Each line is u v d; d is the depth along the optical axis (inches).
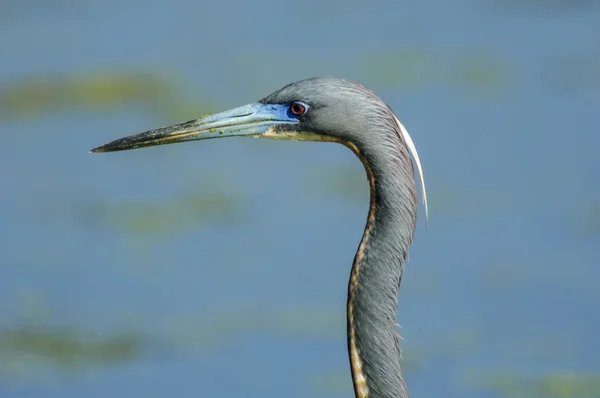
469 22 970.1
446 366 487.2
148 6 1026.7
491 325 518.9
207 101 779.4
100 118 763.4
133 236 616.7
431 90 809.5
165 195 668.1
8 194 666.8
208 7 1024.2
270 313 541.0
